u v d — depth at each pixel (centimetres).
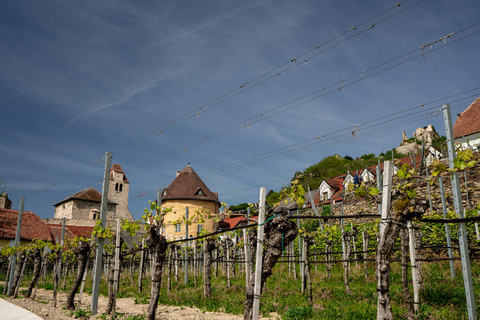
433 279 1233
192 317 1123
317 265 2025
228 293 1518
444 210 1553
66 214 7375
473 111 3512
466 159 605
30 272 3180
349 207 2689
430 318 868
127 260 2795
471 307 713
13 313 1293
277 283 1600
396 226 597
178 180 5872
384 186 602
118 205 8394
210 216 1781
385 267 579
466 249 745
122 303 1554
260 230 677
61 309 1389
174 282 2017
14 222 4084
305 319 986
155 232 1101
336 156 6812
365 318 912
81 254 1416
